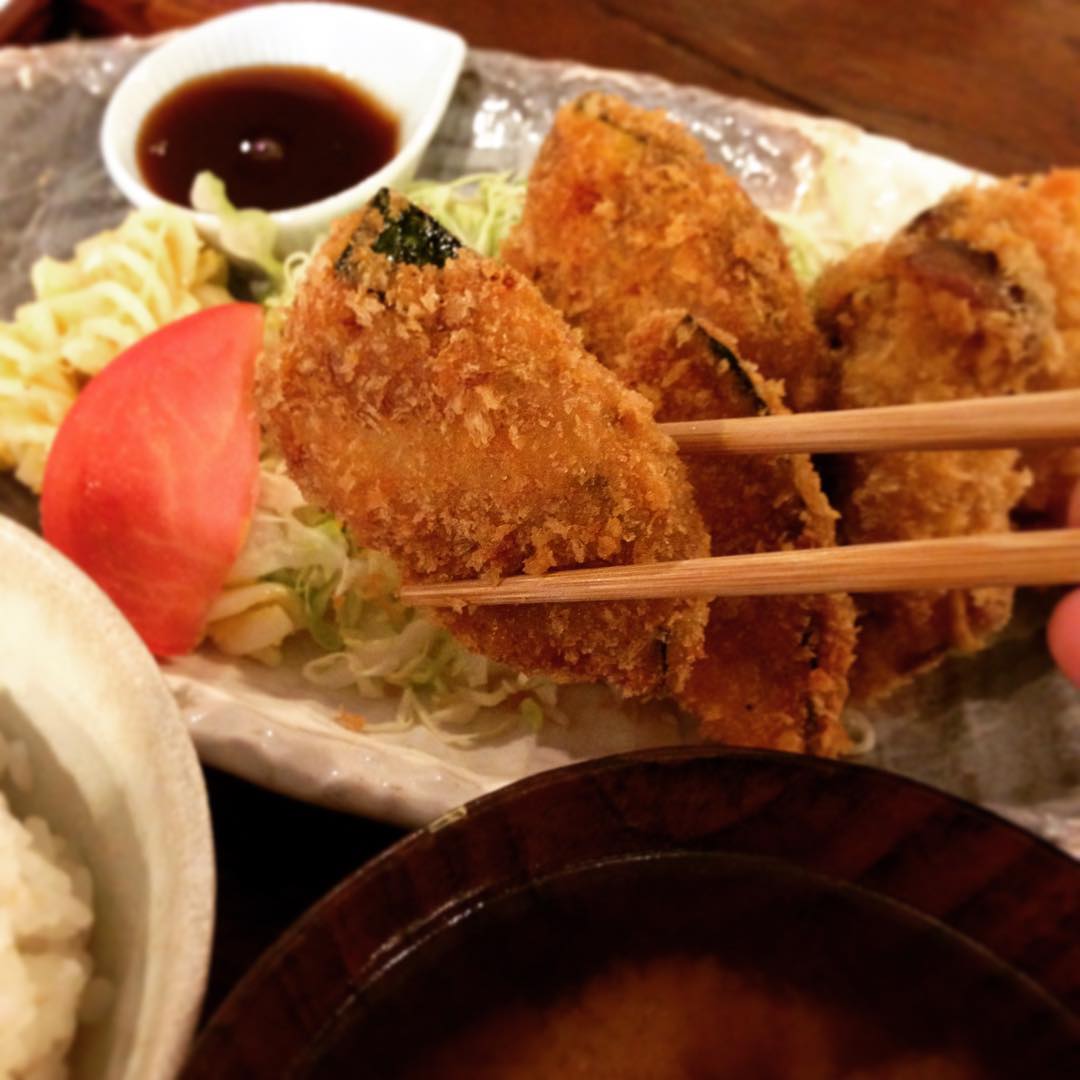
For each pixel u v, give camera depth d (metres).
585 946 0.19
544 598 0.21
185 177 0.32
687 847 0.20
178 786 0.17
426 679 0.26
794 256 0.32
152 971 0.17
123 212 0.33
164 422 0.26
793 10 0.39
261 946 0.22
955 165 0.33
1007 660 0.28
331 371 0.22
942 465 0.25
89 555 0.26
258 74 0.34
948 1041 0.19
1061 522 0.29
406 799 0.23
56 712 0.19
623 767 0.18
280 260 0.32
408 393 0.21
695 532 0.22
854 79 0.37
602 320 0.25
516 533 0.22
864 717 0.27
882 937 0.19
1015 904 0.18
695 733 0.26
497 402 0.21
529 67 0.34
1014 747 0.27
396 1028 0.18
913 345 0.26
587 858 0.19
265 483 0.27
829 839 0.19
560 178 0.26
